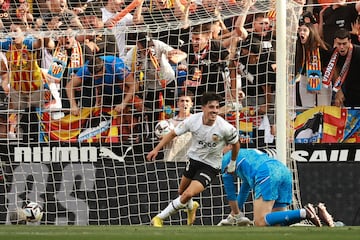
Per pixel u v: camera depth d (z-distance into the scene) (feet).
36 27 81.00
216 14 78.59
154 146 75.87
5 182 75.00
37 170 75.10
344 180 73.00
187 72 77.61
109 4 82.07
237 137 66.23
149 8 80.79
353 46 76.69
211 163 68.54
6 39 78.69
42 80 77.77
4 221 74.74
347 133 75.61
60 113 77.10
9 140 75.87
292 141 73.67
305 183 73.51
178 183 74.90
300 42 77.51
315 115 75.97
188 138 75.61
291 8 74.08
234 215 68.39
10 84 77.61
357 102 76.89
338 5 78.59
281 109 69.72
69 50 78.48
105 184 75.10
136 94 77.71
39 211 74.28
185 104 76.89
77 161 75.15
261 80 76.69
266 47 76.89
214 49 77.71
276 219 61.36
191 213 71.26
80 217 74.90
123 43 78.79
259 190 63.62
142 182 75.15
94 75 77.82
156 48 77.97
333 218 73.00
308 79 77.36
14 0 81.61
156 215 74.08
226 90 77.25
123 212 75.00
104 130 76.95
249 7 77.82
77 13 81.82
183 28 78.38
